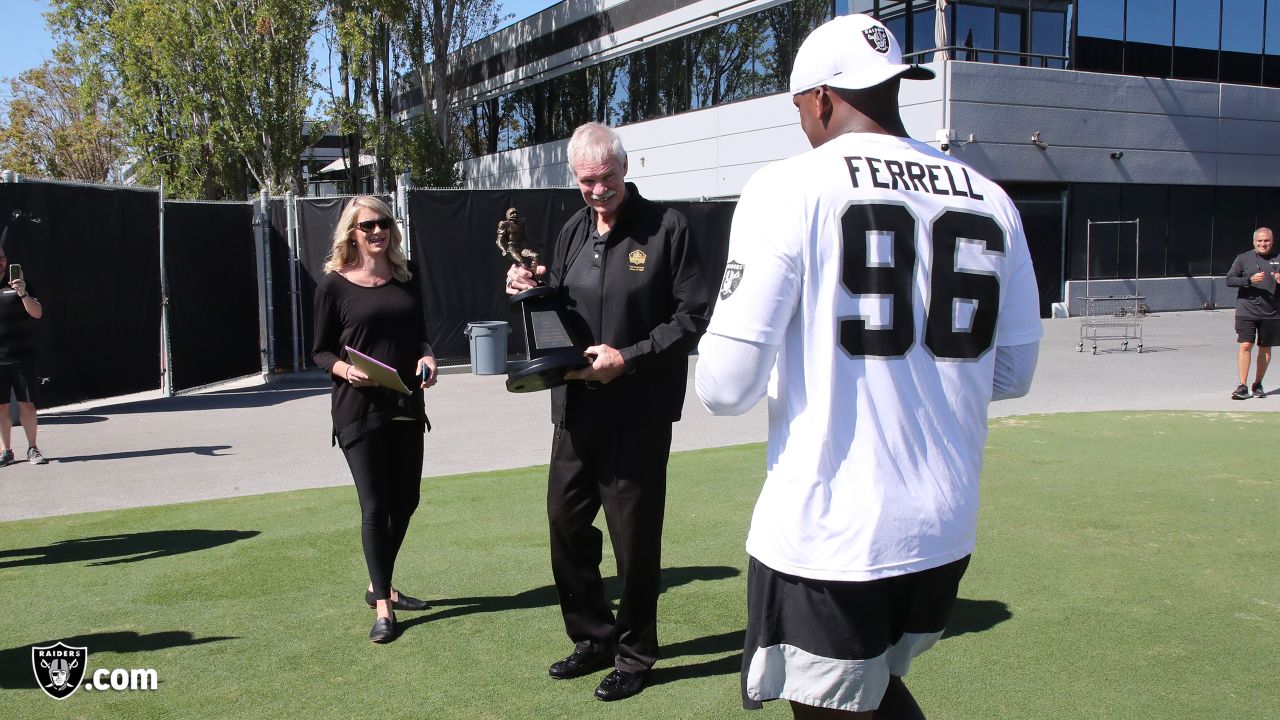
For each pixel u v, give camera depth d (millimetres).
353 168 30719
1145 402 10305
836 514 1929
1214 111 22406
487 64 34500
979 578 4590
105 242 10625
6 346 7762
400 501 4254
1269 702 3283
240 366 12984
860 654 1961
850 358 1936
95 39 25531
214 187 26109
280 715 3346
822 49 2055
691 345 3318
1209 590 4398
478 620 4227
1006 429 8555
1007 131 19766
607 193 3299
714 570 4812
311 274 13688
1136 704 3277
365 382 3994
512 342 14391
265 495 6676
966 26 19328
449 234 13672
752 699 2105
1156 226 22047
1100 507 5855
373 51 27188
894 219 1945
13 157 35531
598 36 28344
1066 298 21047
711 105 24188
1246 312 10172
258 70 24000
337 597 4535
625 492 3396
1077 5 20406
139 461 7984
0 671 3732
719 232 15297
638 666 3494
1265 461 7113
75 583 4777
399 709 3383
